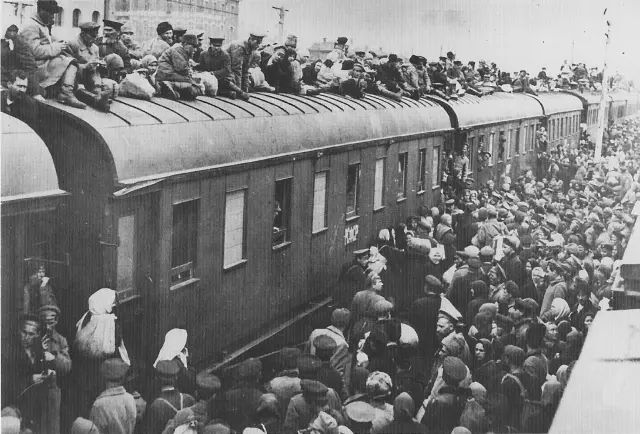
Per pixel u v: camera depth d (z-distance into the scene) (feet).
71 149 24.50
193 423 20.92
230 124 31.81
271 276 34.71
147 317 26.25
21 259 22.31
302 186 37.35
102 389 22.84
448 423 22.47
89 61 26.63
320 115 40.81
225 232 30.60
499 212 51.29
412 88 61.52
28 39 24.88
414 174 55.21
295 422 21.67
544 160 91.86
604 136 109.91
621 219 50.24
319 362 22.80
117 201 24.38
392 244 47.26
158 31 35.83
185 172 27.20
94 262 24.40
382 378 22.26
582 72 109.91
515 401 24.70
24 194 22.16
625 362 12.82
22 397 21.56
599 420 11.09
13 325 21.90
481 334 29.45
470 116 67.92
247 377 23.13
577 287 36.42
